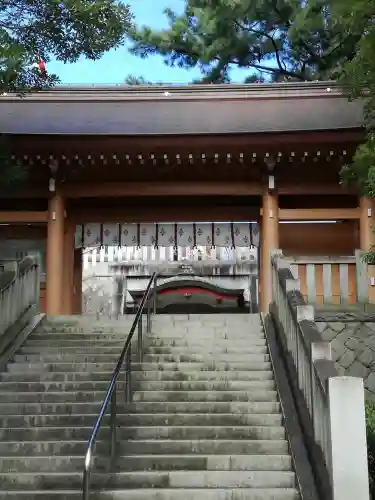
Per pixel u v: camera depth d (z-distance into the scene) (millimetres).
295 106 16734
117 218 15922
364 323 9883
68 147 13820
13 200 15484
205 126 15711
